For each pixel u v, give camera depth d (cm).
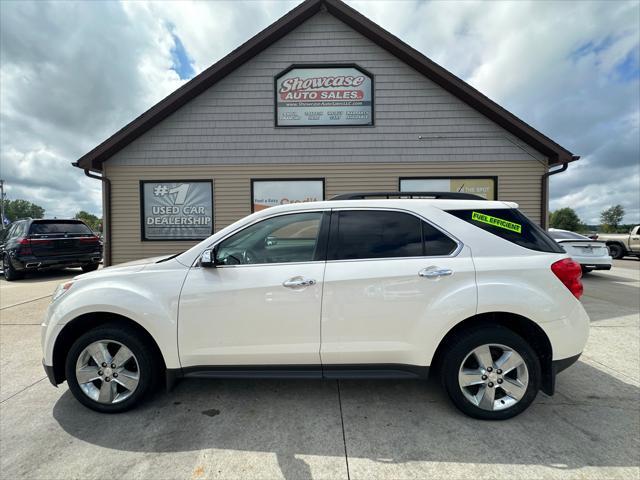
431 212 272
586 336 259
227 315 258
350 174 781
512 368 252
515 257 258
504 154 774
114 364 267
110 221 781
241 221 278
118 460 216
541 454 218
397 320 253
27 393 302
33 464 213
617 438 234
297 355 258
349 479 200
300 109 782
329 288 255
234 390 303
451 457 217
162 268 271
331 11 768
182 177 781
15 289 798
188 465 212
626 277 951
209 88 779
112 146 752
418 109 777
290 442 232
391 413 266
